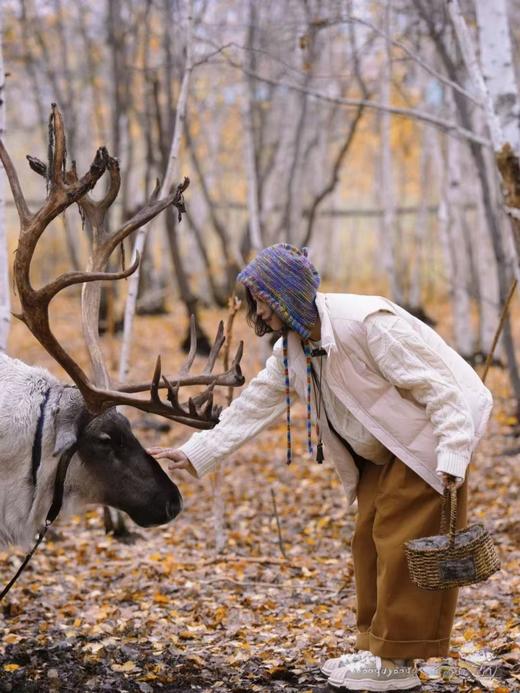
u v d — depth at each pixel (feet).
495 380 58.95
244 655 19.74
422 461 16.10
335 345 15.89
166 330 83.30
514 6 70.54
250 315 16.92
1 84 25.61
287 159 79.20
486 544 15.44
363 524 17.04
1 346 24.57
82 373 17.63
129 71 72.74
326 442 17.04
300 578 26.48
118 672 18.93
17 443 18.06
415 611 16.20
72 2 85.46
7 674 18.65
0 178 24.90
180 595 24.89
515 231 27.30
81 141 102.42
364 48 48.83
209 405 18.30
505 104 29.04
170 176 31.27
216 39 66.33
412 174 131.75
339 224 140.67
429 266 111.34
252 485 39.01
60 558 28.35
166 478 19.54
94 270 19.61
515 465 39.73
